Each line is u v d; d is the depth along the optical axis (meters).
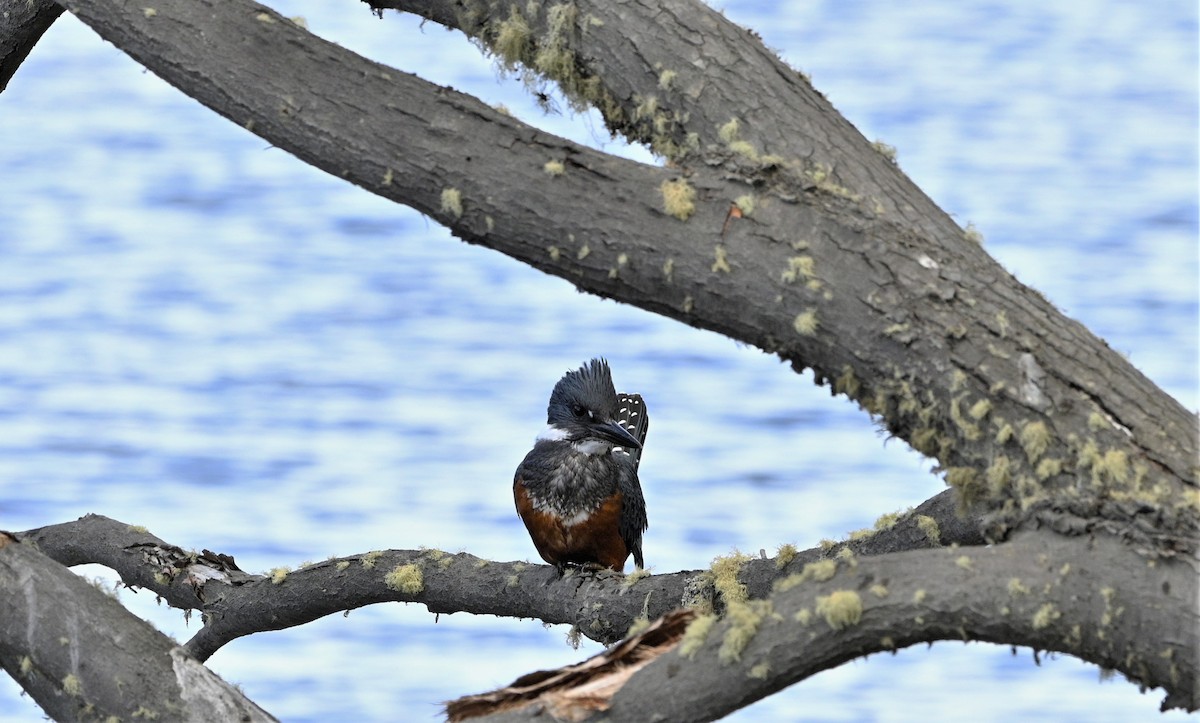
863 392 6.17
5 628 6.40
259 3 7.11
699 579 8.62
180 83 7.02
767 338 6.25
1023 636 5.42
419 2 7.82
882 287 6.00
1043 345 5.88
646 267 6.30
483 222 6.53
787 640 5.45
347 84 6.74
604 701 5.57
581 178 6.42
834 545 8.29
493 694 5.71
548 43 7.21
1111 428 5.70
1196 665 5.16
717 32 6.96
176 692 6.16
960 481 5.97
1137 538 5.36
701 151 6.65
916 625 5.43
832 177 6.44
